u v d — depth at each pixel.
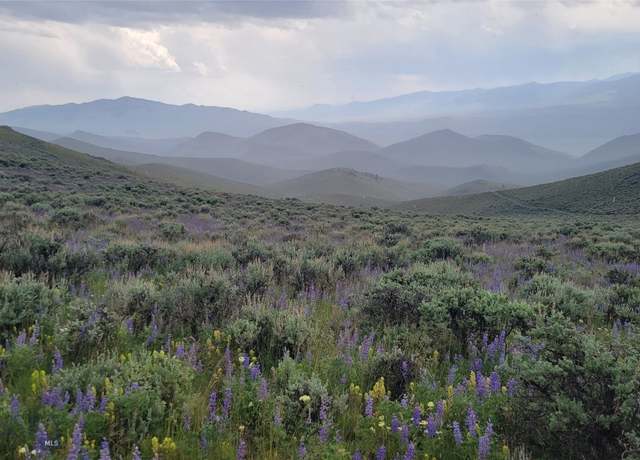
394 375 5.12
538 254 18.94
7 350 4.88
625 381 3.96
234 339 5.82
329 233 25.30
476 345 6.42
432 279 9.23
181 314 6.63
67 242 12.45
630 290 9.70
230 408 4.21
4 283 6.32
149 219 25.45
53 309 6.22
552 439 4.00
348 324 6.98
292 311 7.04
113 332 5.68
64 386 4.10
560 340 4.76
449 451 3.86
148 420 3.80
